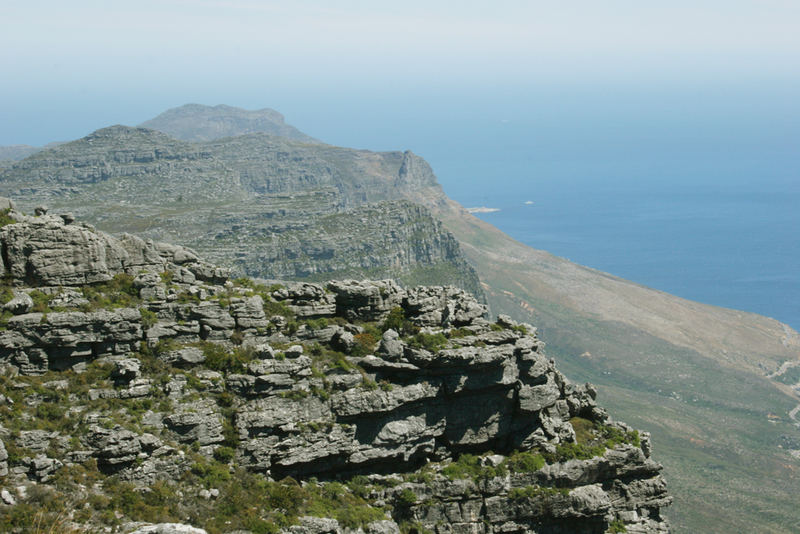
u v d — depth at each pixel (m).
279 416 89.31
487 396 100.88
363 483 94.00
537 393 101.88
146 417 84.19
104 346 87.94
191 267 103.44
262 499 84.31
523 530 96.69
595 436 107.00
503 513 96.06
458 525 94.75
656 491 105.50
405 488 93.75
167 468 81.94
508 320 107.81
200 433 85.81
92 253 92.44
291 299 104.75
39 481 75.88
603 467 101.38
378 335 102.69
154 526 72.94
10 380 82.38
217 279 103.88
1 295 86.00
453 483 95.38
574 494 97.38
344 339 98.50
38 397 82.38
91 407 83.06
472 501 95.69
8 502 72.44
